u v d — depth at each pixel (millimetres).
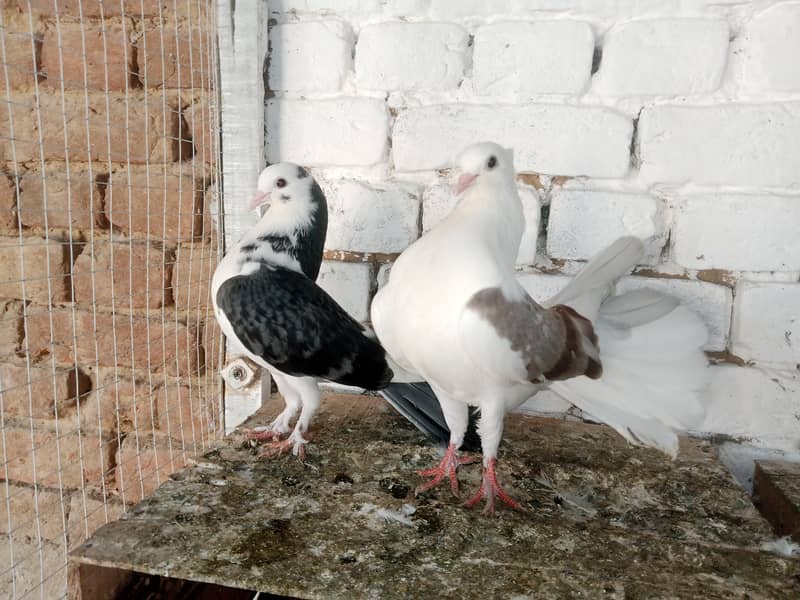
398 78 1057
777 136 957
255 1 1038
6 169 1161
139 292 1164
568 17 996
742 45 957
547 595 591
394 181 1096
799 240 969
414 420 987
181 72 1097
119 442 1229
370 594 582
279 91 1101
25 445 1245
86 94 1071
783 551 694
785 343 992
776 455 1024
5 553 1277
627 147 1007
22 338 1202
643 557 669
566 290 885
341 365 913
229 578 596
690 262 1012
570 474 865
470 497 803
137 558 620
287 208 990
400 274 815
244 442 935
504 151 872
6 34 1115
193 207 1126
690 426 813
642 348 844
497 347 715
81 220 1157
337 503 763
